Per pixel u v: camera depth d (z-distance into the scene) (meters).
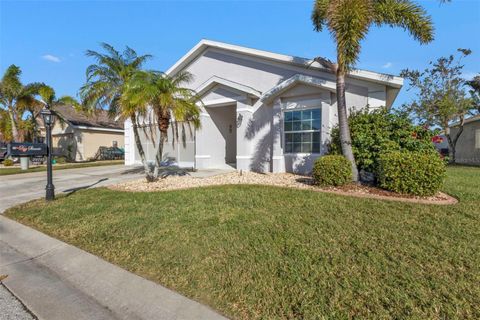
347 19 6.81
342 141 7.70
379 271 3.13
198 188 8.30
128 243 4.43
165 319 2.68
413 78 18.81
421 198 6.09
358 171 8.00
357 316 2.45
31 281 3.61
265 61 12.20
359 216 4.93
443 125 18.92
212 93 13.47
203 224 4.96
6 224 5.97
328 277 3.07
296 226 4.60
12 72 20.41
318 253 3.63
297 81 10.55
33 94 21.50
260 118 12.19
